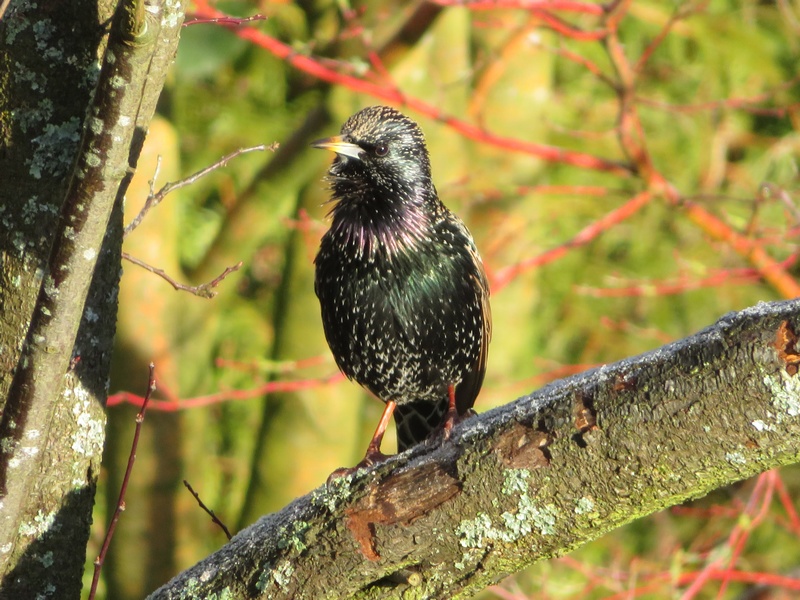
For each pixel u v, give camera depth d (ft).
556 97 56.34
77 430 17.88
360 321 25.82
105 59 14.28
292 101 52.90
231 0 37.37
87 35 17.21
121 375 39.96
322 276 26.20
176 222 42.73
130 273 39.47
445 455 15.85
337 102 41.27
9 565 17.42
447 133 43.01
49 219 17.20
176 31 16.28
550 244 49.75
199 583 17.10
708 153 51.78
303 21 48.03
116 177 14.67
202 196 52.85
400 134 25.68
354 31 34.68
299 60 33.40
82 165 14.62
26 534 17.53
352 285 25.62
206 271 43.37
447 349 26.20
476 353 26.94
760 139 55.16
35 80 17.13
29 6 17.12
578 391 14.93
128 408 40.14
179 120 52.11
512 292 45.55
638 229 53.31
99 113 14.43
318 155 41.78
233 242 43.06
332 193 26.14
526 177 44.93
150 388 17.44
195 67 37.17
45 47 17.11
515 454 15.23
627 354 53.62
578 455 14.80
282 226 51.60
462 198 43.47
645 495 14.62
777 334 13.58
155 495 41.06
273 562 16.56
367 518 15.97
